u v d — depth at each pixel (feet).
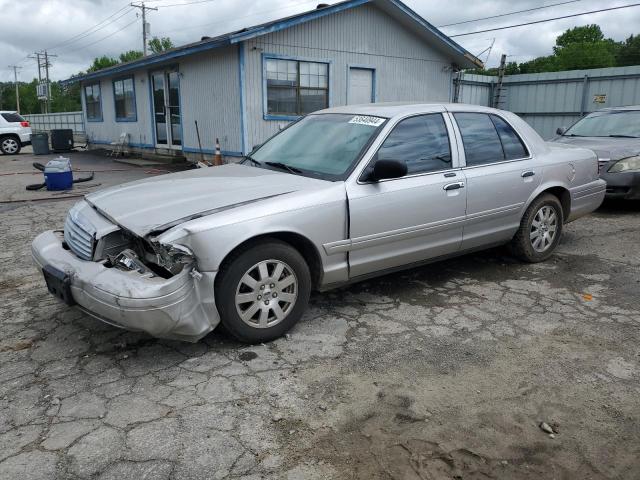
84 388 10.52
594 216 26.45
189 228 10.79
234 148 44.09
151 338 12.64
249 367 11.34
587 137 29.43
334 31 45.96
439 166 14.98
